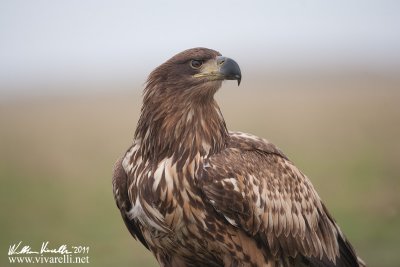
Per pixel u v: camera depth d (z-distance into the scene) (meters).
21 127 47.00
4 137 40.94
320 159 24.80
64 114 54.22
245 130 32.34
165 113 10.03
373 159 23.84
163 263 10.62
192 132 9.98
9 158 31.55
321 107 42.06
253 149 10.29
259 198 9.92
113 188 10.57
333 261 10.84
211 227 9.91
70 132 40.28
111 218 20.16
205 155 9.95
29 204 22.17
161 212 9.92
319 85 62.66
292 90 60.50
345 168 22.89
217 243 10.02
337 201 18.80
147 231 10.37
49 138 38.09
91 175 26.19
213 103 10.19
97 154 30.64
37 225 19.67
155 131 10.06
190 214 9.87
